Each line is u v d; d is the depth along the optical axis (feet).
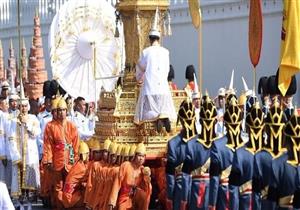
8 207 108.47
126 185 127.44
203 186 116.88
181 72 211.41
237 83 193.67
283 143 104.17
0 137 145.79
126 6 137.80
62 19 158.10
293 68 115.03
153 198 136.77
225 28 196.95
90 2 158.92
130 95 136.46
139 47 138.21
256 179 105.50
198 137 117.50
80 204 140.77
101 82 160.66
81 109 158.81
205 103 117.29
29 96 213.66
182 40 210.79
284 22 115.34
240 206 108.47
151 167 135.44
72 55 159.22
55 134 142.61
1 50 263.70
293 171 101.91
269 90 132.46
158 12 137.39
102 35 159.43
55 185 143.43
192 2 130.72
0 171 146.72
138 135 135.03
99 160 135.44
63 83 158.51
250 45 120.88
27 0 276.41
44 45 262.06
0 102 147.33
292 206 102.63
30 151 144.97
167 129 130.82
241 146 109.09
